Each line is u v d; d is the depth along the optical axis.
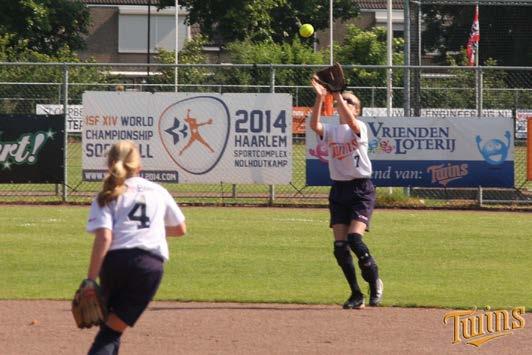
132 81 122.31
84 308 19.69
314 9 163.38
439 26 119.31
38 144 62.56
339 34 188.25
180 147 62.62
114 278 20.38
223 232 50.19
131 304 20.41
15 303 32.31
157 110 62.47
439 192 65.06
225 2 155.50
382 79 106.75
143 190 20.80
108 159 20.81
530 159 63.78
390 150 62.56
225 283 36.56
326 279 37.75
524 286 36.31
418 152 62.62
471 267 40.59
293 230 51.25
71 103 99.25
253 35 156.75
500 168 62.66
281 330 28.55
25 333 27.83
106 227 20.17
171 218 21.27
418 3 70.12
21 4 155.12
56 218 55.22
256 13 156.38
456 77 85.75
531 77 104.25
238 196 65.88
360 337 27.75
